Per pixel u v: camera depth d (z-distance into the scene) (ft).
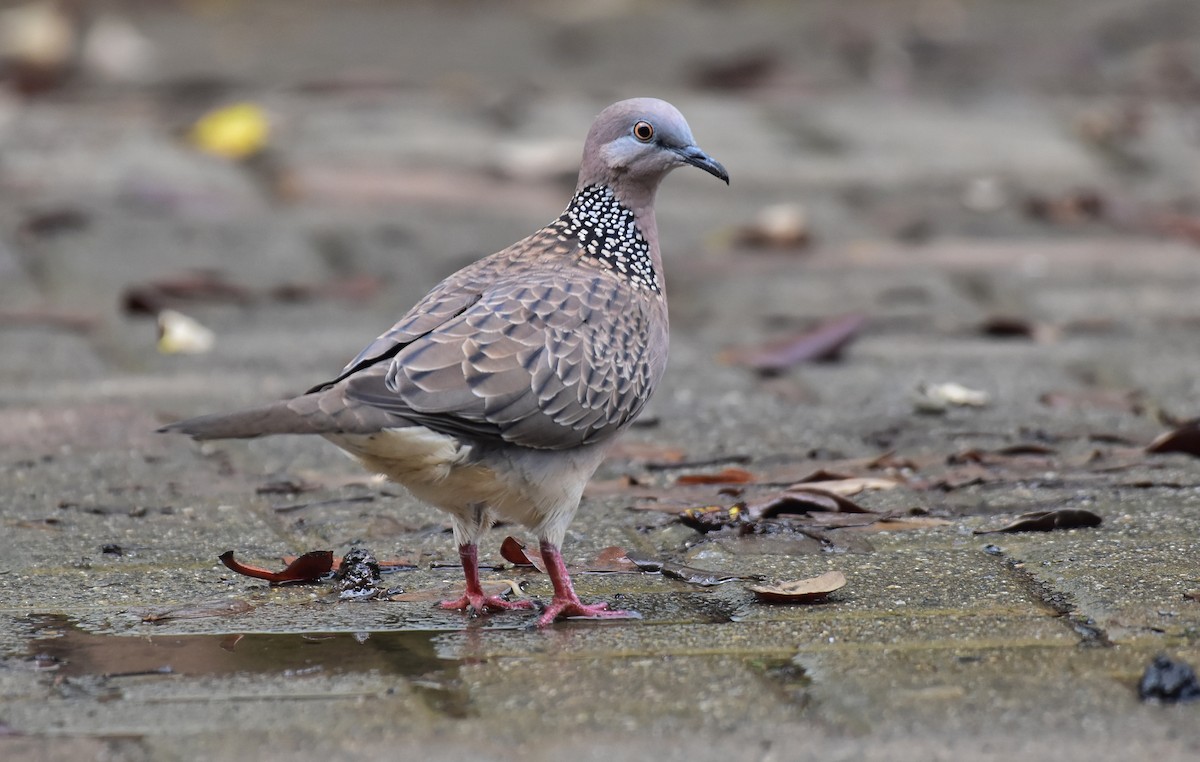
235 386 41.32
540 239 29.40
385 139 67.46
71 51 86.89
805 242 56.65
